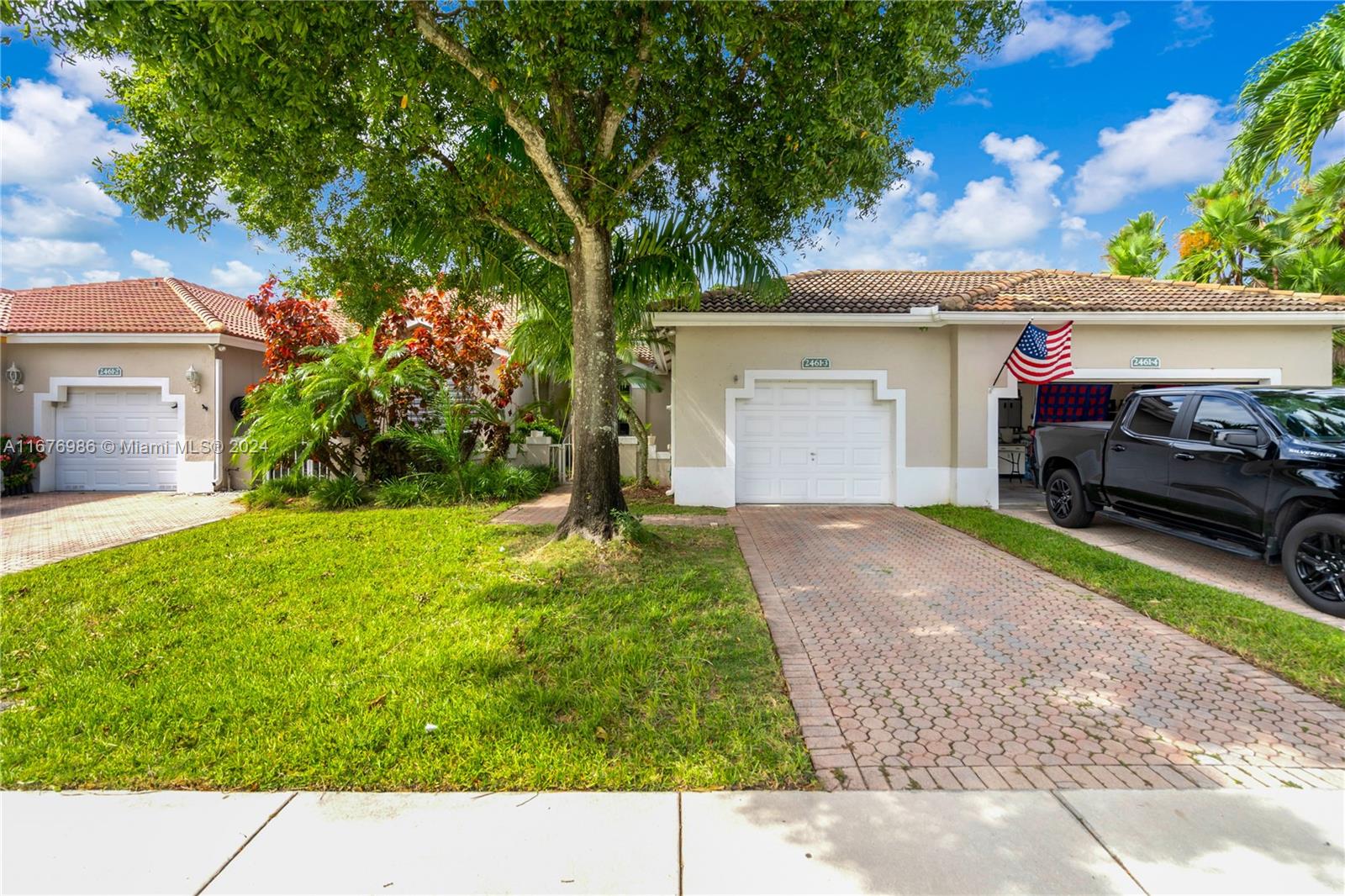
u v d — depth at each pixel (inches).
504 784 124.6
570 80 245.0
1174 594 238.7
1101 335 444.5
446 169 306.3
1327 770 129.7
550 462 609.9
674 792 122.8
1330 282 585.0
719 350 464.4
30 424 571.8
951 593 251.1
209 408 578.6
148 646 193.5
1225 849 106.8
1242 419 264.4
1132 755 135.4
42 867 104.0
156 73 220.2
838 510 445.7
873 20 219.9
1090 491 348.8
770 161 260.5
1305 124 366.9
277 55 210.4
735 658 184.4
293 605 231.5
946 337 464.4
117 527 398.3
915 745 139.5
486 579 259.9
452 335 543.5
